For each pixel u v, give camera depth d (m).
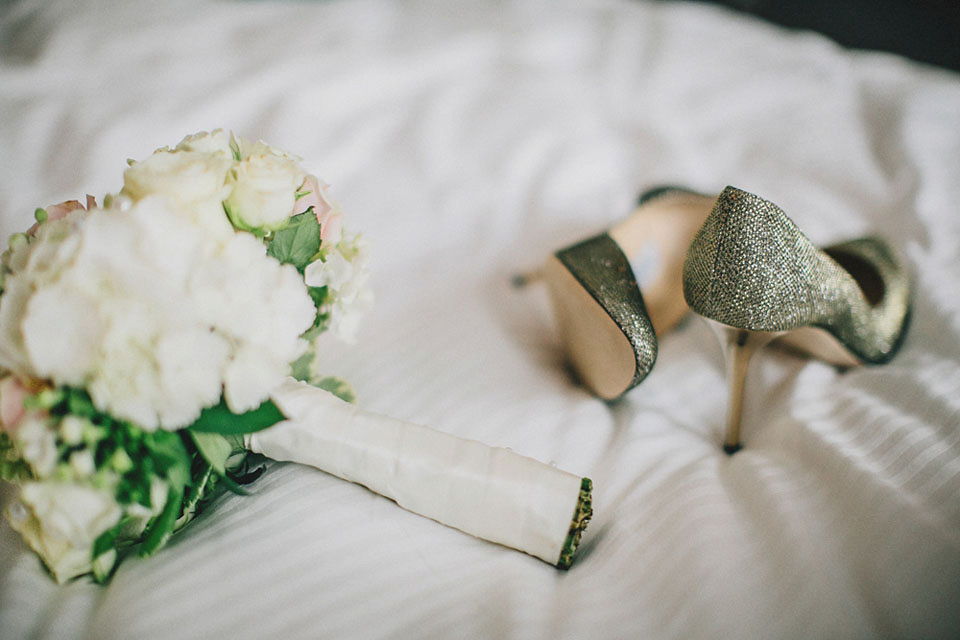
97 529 0.43
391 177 1.09
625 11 1.45
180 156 0.46
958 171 1.04
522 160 1.11
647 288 0.91
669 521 0.55
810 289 0.67
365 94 1.19
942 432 0.61
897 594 0.46
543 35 1.34
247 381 0.43
